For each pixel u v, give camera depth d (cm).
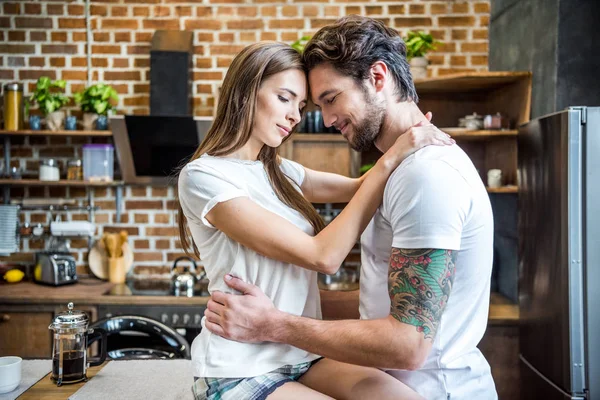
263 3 417
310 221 161
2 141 419
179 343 239
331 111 152
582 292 249
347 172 377
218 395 138
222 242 145
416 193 127
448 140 140
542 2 321
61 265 390
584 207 247
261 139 151
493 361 324
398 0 412
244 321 137
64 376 176
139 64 420
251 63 146
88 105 399
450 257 126
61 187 423
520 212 308
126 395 167
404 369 125
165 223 423
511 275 370
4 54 420
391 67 150
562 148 250
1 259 422
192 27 418
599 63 302
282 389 136
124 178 395
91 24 419
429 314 124
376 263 147
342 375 142
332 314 183
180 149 388
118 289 379
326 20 416
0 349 358
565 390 253
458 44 411
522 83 344
